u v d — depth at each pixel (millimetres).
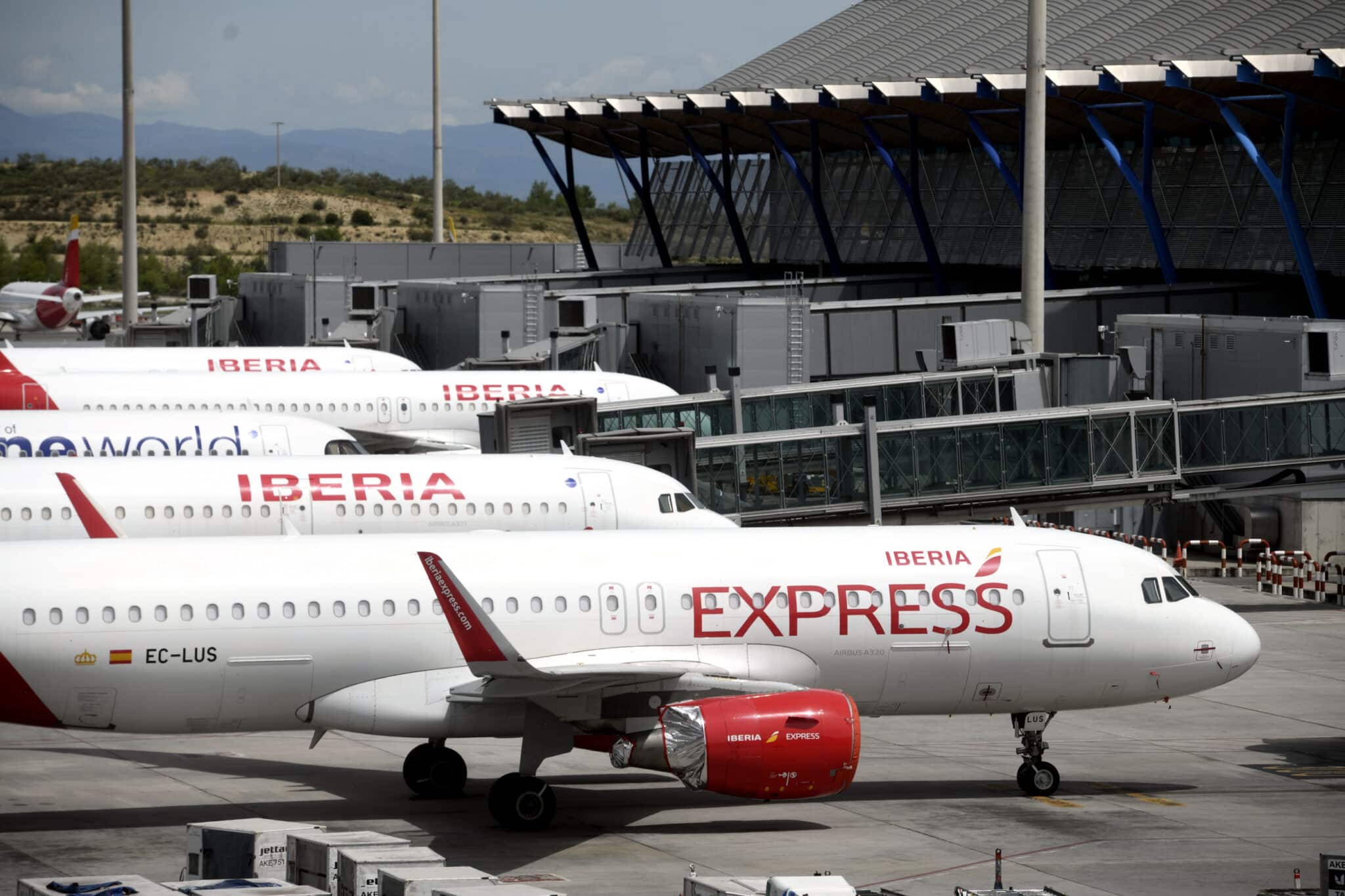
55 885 78062
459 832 111250
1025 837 111750
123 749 138500
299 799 120875
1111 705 126312
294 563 114562
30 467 155625
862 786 128375
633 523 169375
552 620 115500
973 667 121625
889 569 121250
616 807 120312
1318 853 108000
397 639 114188
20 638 107938
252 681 112062
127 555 112875
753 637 118062
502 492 166125
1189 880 100750
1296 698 167500
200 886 78875
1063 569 124125
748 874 101312
